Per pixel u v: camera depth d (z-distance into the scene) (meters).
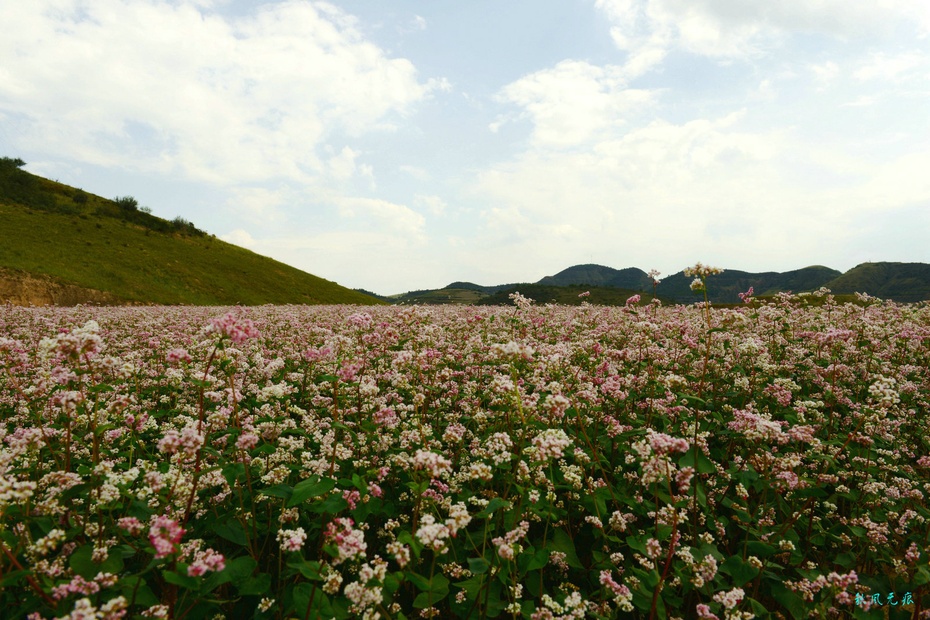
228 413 6.73
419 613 5.31
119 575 5.07
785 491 6.75
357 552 4.25
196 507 5.98
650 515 5.82
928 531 5.92
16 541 4.72
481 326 16.00
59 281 70.62
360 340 10.90
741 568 5.22
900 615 5.29
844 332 9.18
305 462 6.30
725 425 8.30
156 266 99.00
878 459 7.30
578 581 6.18
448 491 6.68
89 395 6.24
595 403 7.75
